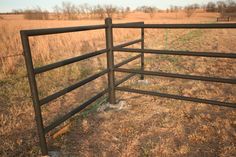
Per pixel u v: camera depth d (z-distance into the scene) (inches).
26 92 177.9
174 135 111.1
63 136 112.6
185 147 99.6
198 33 668.1
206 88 173.9
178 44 426.9
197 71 225.3
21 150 103.0
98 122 127.5
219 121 121.3
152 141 106.7
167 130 116.0
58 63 94.1
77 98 165.9
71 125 124.0
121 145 104.7
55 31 89.4
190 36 577.9
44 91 178.7
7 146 106.3
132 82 195.3
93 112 140.8
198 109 137.4
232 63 252.4
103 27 123.3
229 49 348.5
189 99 118.1
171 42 461.7
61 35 472.1
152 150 98.9
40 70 84.9
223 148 98.7
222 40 470.6
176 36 594.6
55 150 101.2
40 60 279.6
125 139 109.4
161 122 124.2
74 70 235.8
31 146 105.8
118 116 134.3
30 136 115.0
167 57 299.6
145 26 115.5
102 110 142.6
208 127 115.1
